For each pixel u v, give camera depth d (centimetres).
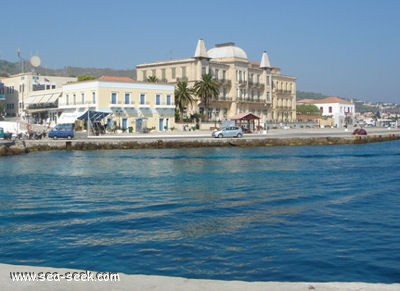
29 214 2150
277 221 1933
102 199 2564
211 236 1686
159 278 834
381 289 772
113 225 1888
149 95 9500
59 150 6281
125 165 4447
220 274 1272
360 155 5553
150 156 5441
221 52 12331
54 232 1775
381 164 4484
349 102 19475
